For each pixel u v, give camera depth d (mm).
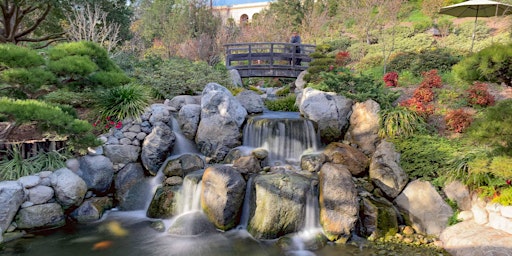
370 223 6246
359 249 5730
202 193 6770
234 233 6371
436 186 6633
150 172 8117
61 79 7270
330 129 8773
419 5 22641
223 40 23188
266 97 12891
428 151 7141
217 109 8883
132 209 7543
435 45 15648
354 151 7832
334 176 6570
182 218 6637
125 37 18891
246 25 29141
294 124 8562
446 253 5520
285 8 28484
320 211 6379
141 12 35469
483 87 8469
